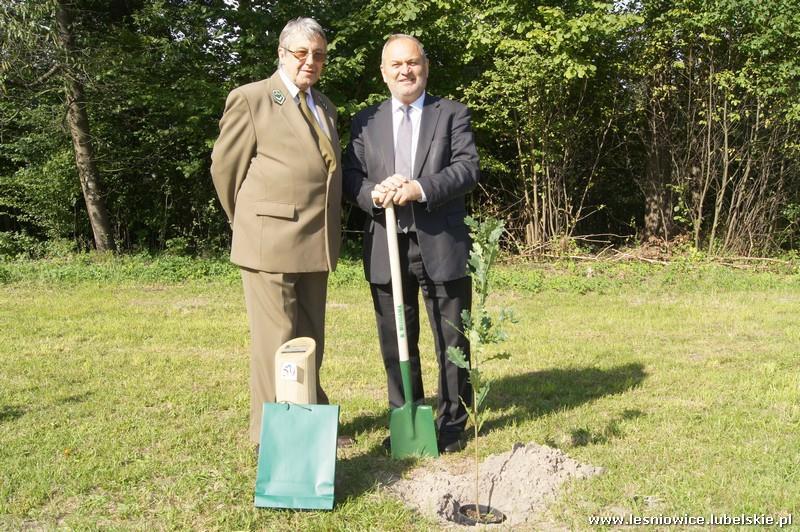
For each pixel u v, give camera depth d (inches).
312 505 128.8
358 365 245.3
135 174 639.1
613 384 217.2
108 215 621.0
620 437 167.2
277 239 151.1
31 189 601.9
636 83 577.6
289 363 134.7
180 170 616.1
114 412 191.2
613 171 657.0
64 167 589.9
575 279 449.4
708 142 554.6
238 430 175.5
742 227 566.3
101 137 603.2
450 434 162.7
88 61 532.4
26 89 531.2
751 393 203.0
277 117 150.9
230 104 149.9
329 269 157.6
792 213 557.0
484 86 591.2
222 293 419.2
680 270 491.5
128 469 148.9
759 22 511.8
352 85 604.4
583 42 532.4
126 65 552.1
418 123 161.9
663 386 214.2
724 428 172.6
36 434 172.1
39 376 227.8
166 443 165.3
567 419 181.9
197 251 624.7
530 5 549.0
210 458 155.3
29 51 492.1
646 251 552.4
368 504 131.3
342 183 166.2
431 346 274.8
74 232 625.3
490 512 132.0
